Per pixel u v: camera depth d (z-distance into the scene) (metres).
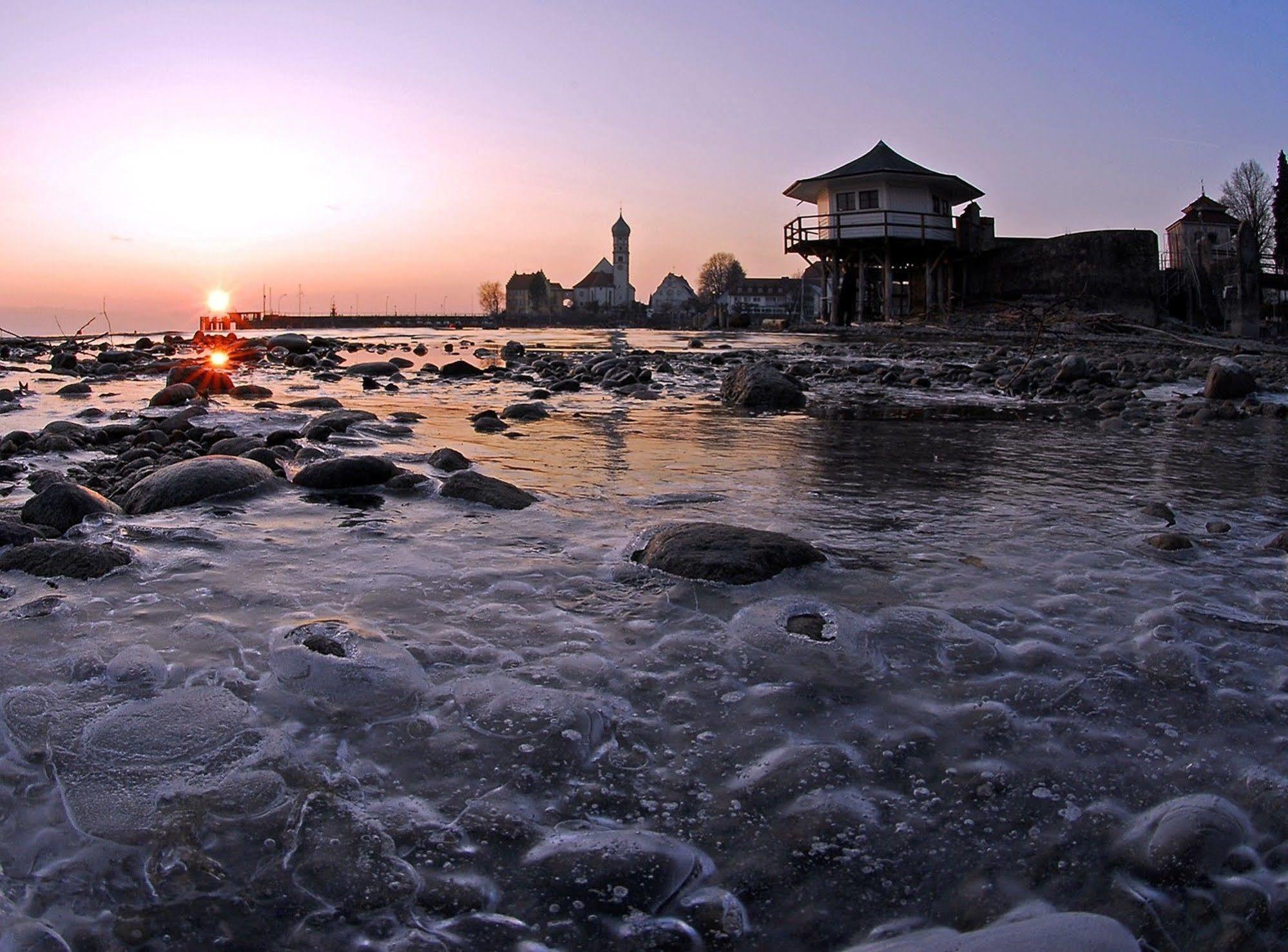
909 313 39.28
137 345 24.02
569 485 5.74
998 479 6.17
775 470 6.45
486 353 23.33
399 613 3.33
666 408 10.55
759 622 3.22
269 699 2.60
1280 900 1.86
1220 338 31.44
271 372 16.16
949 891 1.88
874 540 4.47
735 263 150.25
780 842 2.03
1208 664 2.98
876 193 36.91
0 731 2.39
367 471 5.39
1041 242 36.78
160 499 4.82
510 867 1.92
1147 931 1.78
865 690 2.76
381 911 1.79
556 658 2.94
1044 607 3.51
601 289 169.50
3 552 3.80
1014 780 2.28
